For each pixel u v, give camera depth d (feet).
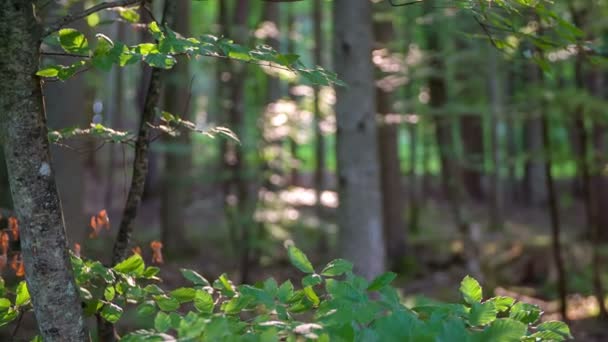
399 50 32.71
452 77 41.98
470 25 28.30
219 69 36.42
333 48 19.79
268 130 35.53
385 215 45.27
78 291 6.26
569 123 35.29
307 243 44.96
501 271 42.39
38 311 6.13
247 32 33.99
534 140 70.95
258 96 39.22
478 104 37.65
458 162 43.80
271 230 40.98
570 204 74.28
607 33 26.48
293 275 37.78
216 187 60.70
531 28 10.26
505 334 5.63
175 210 43.55
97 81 44.21
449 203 69.82
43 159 6.03
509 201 79.15
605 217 48.91
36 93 5.99
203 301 6.18
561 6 25.59
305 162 38.45
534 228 62.90
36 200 5.99
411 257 44.91
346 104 19.70
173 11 8.00
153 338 5.32
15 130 5.92
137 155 8.16
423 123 40.34
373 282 6.27
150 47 6.23
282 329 5.69
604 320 33.17
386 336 5.47
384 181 45.68
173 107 39.32
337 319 5.57
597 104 28.71
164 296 6.81
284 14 64.23
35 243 6.02
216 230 48.83
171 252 43.09
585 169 32.83
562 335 6.85
